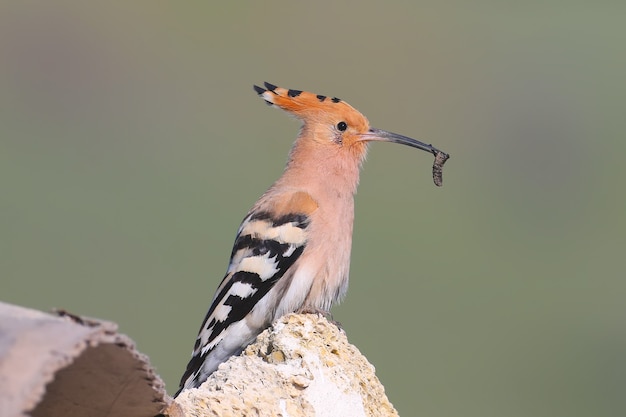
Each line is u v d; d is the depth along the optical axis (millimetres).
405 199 18344
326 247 6137
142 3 24609
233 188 17609
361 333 14078
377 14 25047
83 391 2990
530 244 18609
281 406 3939
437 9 26125
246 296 6059
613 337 15609
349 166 6438
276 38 24219
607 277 17609
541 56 24562
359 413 4129
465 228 18219
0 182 17344
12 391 2311
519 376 14258
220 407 3775
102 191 17188
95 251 14992
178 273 14250
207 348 6059
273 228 6117
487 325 15125
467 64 23828
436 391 13227
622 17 26750
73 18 24125
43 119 20781
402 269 16016
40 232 15320
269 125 20562
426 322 14641
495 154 21547
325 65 23688
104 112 21172
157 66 23062
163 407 3074
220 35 24172
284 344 4137
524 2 26547
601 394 14523
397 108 22844
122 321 12773
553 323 15812
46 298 13688
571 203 20406
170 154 19375
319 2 25562
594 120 22375
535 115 22578
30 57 22688
